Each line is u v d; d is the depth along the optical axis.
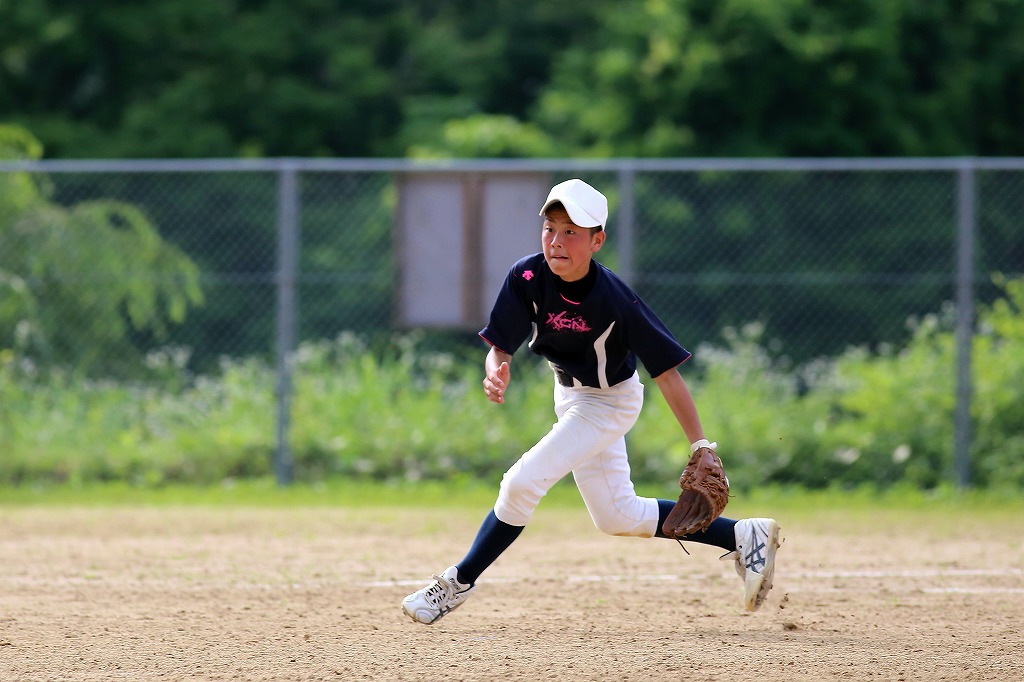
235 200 59.28
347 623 19.11
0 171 37.66
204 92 78.25
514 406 39.28
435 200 37.94
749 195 59.34
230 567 24.55
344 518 31.91
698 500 17.09
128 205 43.66
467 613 19.97
